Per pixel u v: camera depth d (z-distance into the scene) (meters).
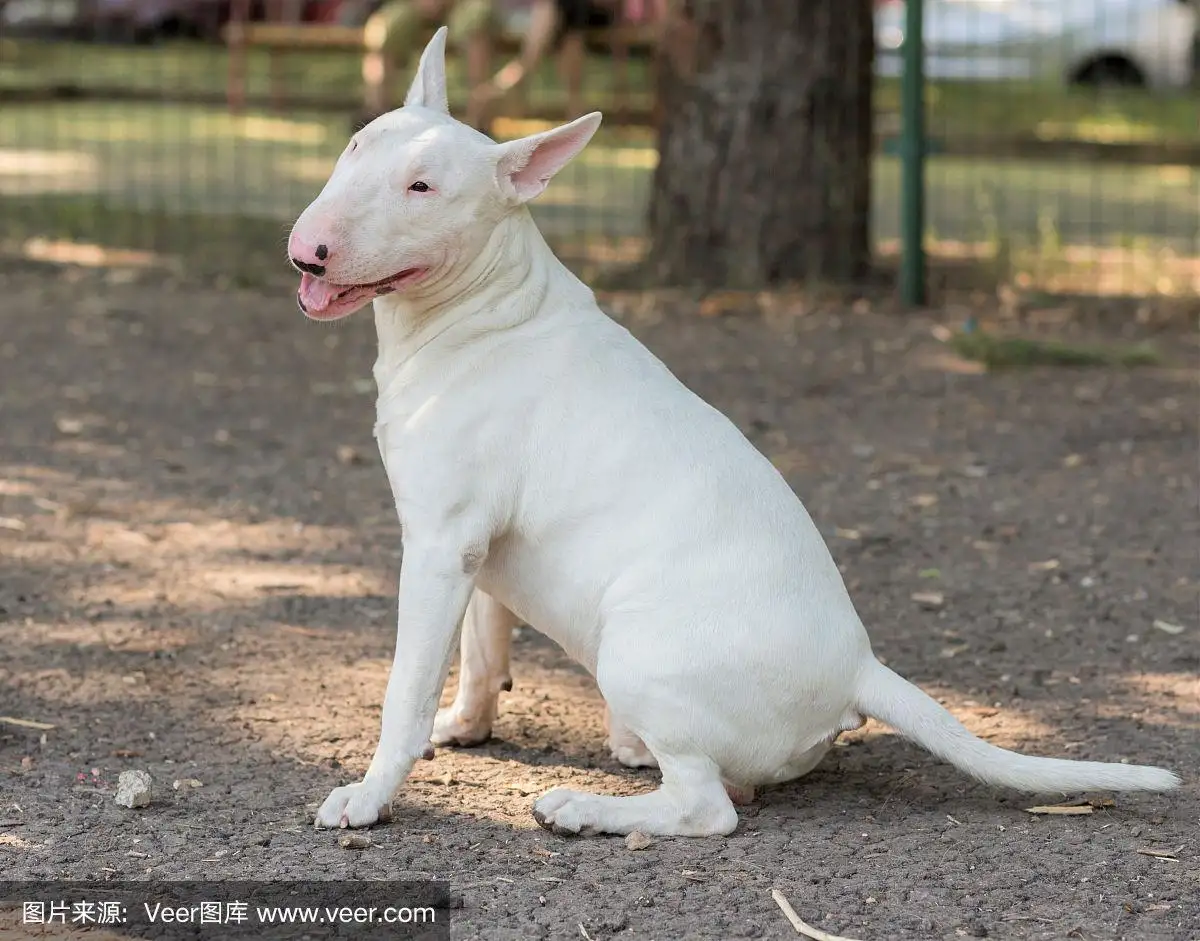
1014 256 13.78
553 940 4.04
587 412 4.63
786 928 4.12
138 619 6.41
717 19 12.34
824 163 12.43
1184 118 21.91
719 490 4.62
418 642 4.61
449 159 4.46
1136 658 6.24
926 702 4.64
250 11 28.78
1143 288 13.08
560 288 4.79
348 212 4.41
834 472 8.65
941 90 22.47
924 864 4.51
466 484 4.58
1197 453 9.05
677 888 4.32
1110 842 4.69
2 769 5.03
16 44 27.78
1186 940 4.11
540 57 17.25
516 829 4.71
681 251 12.63
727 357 10.82
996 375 10.62
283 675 5.90
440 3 17.11
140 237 14.20
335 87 24.64
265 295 12.57
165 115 22.69
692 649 4.49
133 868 4.40
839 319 11.87
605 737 5.50
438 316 4.66
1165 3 24.47
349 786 4.71
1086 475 8.66
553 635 4.80
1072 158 12.55
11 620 6.33
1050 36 24.36
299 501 8.04
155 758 5.17
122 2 29.08
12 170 17.55
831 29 12.32
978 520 7.91
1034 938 4.10
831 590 4.71
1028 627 6.56
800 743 4.66
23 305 11.92
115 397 9.77
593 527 4.59
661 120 12.64
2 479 8.18
